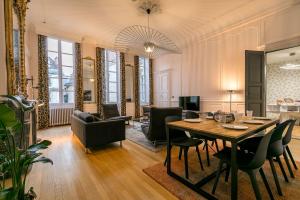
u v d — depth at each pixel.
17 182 1.35
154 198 1.86
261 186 2.04
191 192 1.94
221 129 1.89
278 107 7.30
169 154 2.37
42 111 5.70
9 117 1.24
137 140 4.18
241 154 1.89
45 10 4.51
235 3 4.20
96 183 2.18
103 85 7.16
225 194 1.88
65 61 6.47
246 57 4.49
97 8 4.39
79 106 6.51
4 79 2.48
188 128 2.00
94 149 3.55
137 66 8.30
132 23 5.28
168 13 4.65
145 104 8.81
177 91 7.45
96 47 6.98
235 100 5.24
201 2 4.11
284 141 2.15
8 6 2.53
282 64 8.09
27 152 1.47
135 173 2.45
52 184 2.16
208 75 6.05
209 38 5.96
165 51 5.49
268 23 4.41
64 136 4.67
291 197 1.80
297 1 3.87
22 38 3.30
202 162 2.79
